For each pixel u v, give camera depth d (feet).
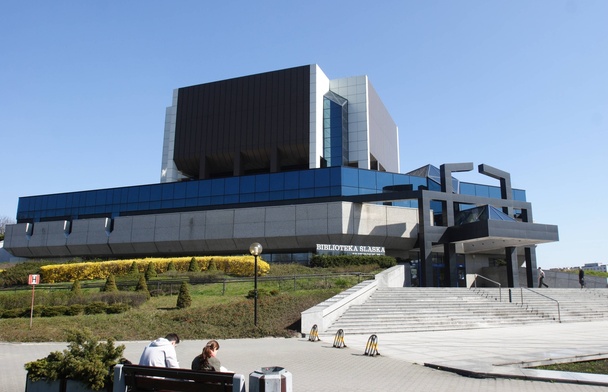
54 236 163.73
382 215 140.67
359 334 70.85
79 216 172.76
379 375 39.22
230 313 75.77
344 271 113.60
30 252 169.17
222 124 188.03
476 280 165.78
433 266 157.17
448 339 63.52
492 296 103.91
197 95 195.11
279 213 140.05
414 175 174.19
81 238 159.53
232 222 143.95
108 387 28.45
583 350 48.88
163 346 27.35
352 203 136.36
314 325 65.00
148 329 69.62
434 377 38.37
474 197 136.26
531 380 36.86
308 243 138.92
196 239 146.20
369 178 153.07
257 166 196.85
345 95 193.47
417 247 147.54
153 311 79.66
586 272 176.86
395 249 147.13
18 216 183.42
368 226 137.49
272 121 181.68
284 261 137.59
